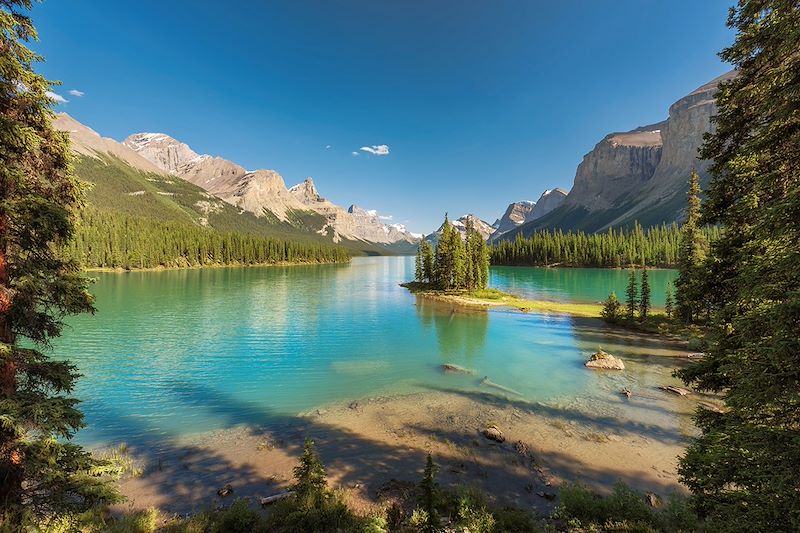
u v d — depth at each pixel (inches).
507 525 508.1
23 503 358.3
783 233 327.6
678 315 2023.9
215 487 650.2
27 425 340.5
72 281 392.5
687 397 1091.3
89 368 1382.9
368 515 545.3
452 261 3981.3
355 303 3147.1
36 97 361.1
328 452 779.4
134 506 592.4
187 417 970.7
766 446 326.3
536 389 1173.7
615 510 526.0
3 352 331.9
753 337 370.0
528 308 2888.8
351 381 1262.3
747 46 463.8
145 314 2444.6
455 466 719.7
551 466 721.6
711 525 424.2
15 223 354.9
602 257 6914.4
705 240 1936.5
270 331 2057.1
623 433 863.7
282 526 509.0
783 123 368.2
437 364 1462.8
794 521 293.7
